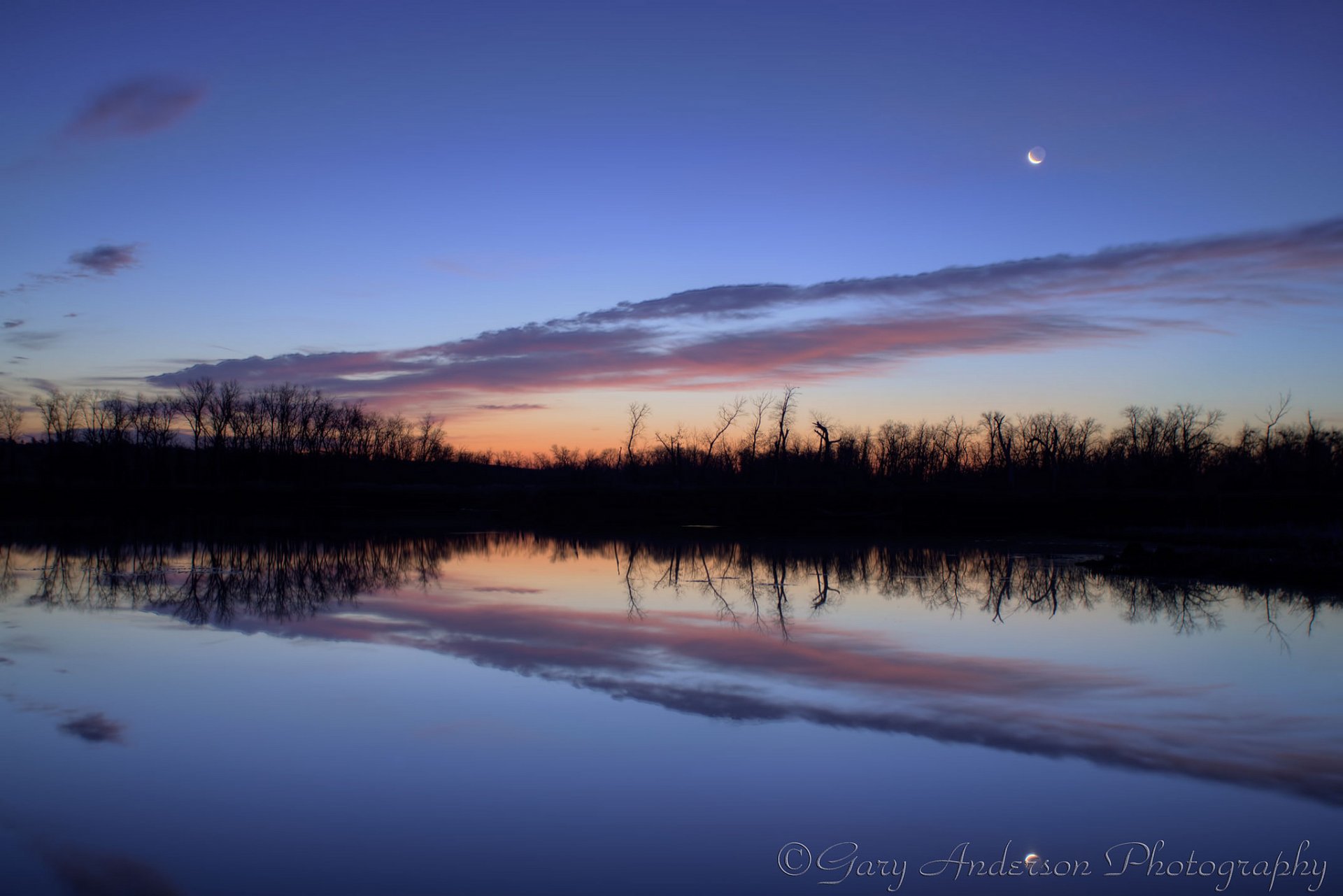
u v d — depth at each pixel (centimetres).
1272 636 2145
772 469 8800
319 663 1822
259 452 8444
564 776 1192
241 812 1086
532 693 1585
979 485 9031
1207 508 5828
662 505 6494
